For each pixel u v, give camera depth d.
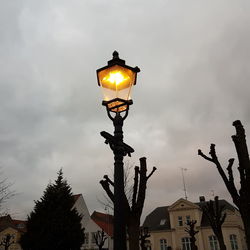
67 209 26.77
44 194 27.14
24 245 25.48
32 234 25.28
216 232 15.53
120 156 4.03
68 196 27.41
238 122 7.20
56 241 24.75
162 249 41.81
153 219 46.41
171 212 43.28
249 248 6.64
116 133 4.12
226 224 39.00
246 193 6.79
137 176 8.59
